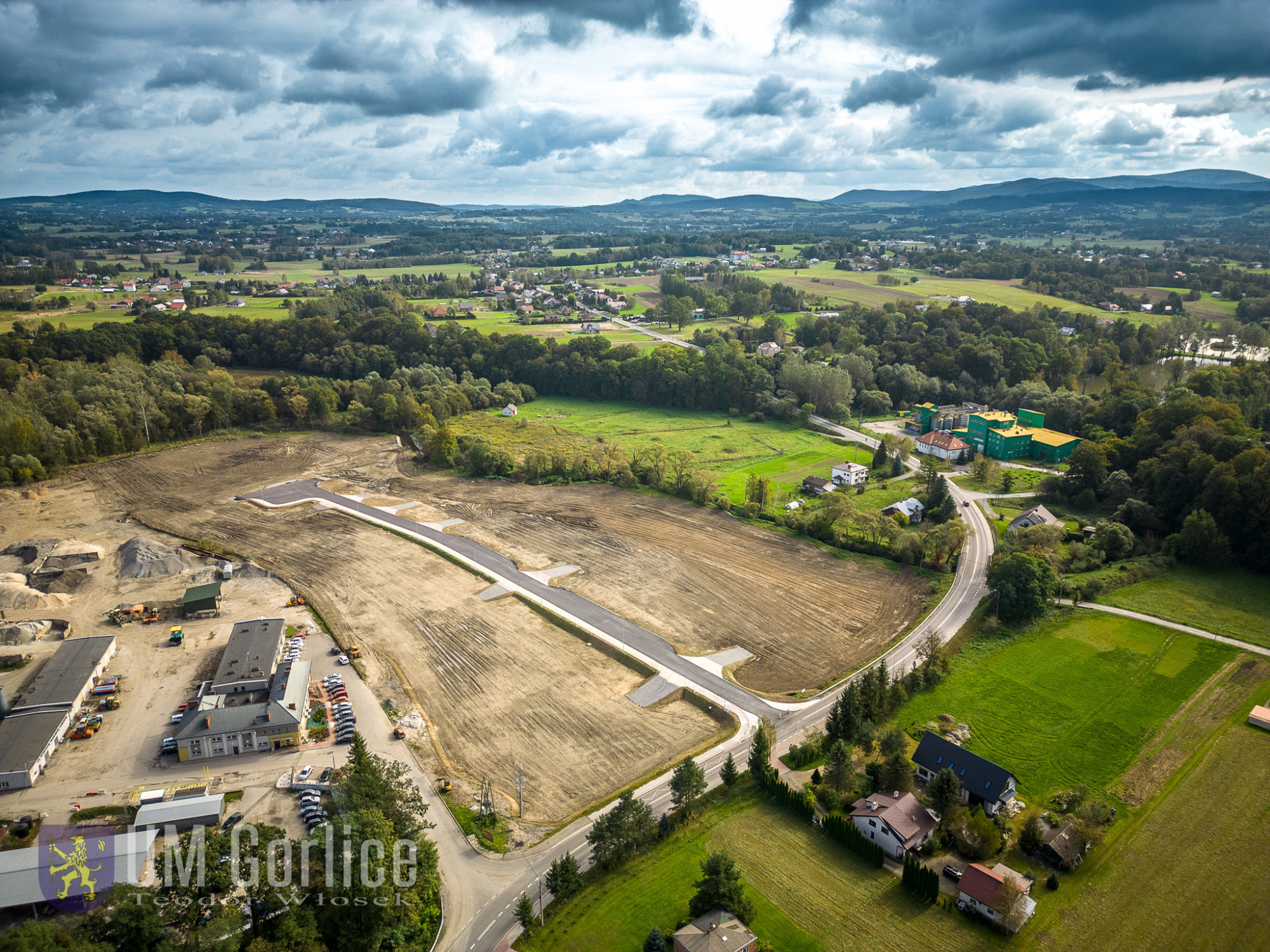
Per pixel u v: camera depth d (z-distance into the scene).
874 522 135.38
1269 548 121.31
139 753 84.38
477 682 98.50
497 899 65.56
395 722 89.88
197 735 82.94
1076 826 68.44
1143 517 136.62
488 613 116.31
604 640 107.56
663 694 95.56
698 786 73.69
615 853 68.75
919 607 115.75
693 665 101.62
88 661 97.88
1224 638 104.56
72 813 74.88
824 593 121.50
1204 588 118.19
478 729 89.31
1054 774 79.69
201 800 74.19
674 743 86.44
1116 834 71.50
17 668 100.69
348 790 67.94
